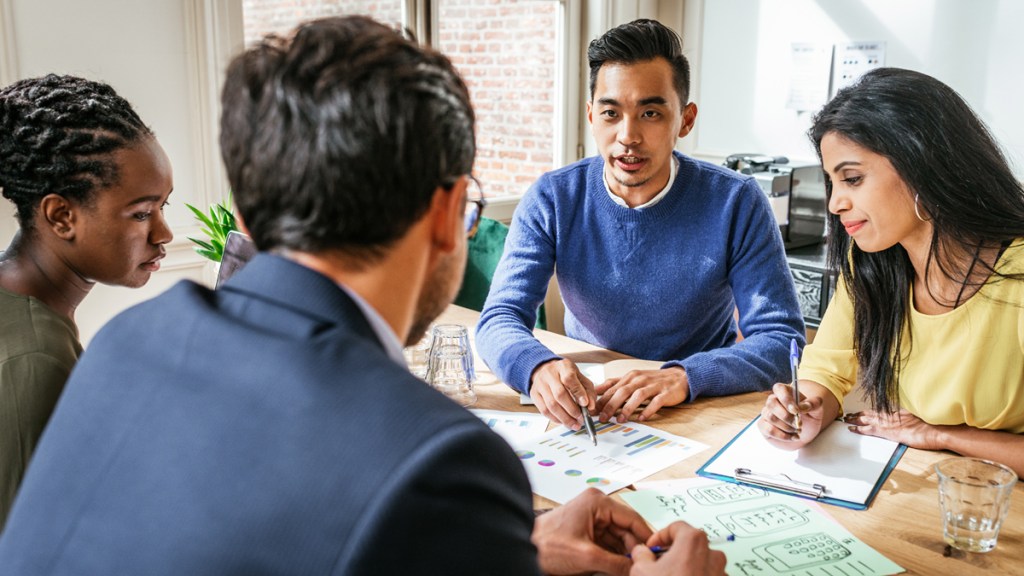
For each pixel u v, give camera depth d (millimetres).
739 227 1963
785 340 1819
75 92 1147
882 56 3496
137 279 1246
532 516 614
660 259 2018
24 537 614
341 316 617
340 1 3152
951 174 1357
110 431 612
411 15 3492
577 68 4078
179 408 590
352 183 611
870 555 1062
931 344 1502
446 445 538
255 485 538
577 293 2113
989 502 1046
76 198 1129
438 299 755
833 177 1456
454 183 683
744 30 3914
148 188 1181
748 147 3984
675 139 1963
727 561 1045
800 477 1284
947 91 1374
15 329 1016
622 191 2014
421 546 521
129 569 550
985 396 1445
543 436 1470
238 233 1642
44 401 994
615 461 1361
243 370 585
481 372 1835
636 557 954
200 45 2797
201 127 2848
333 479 527
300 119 613
